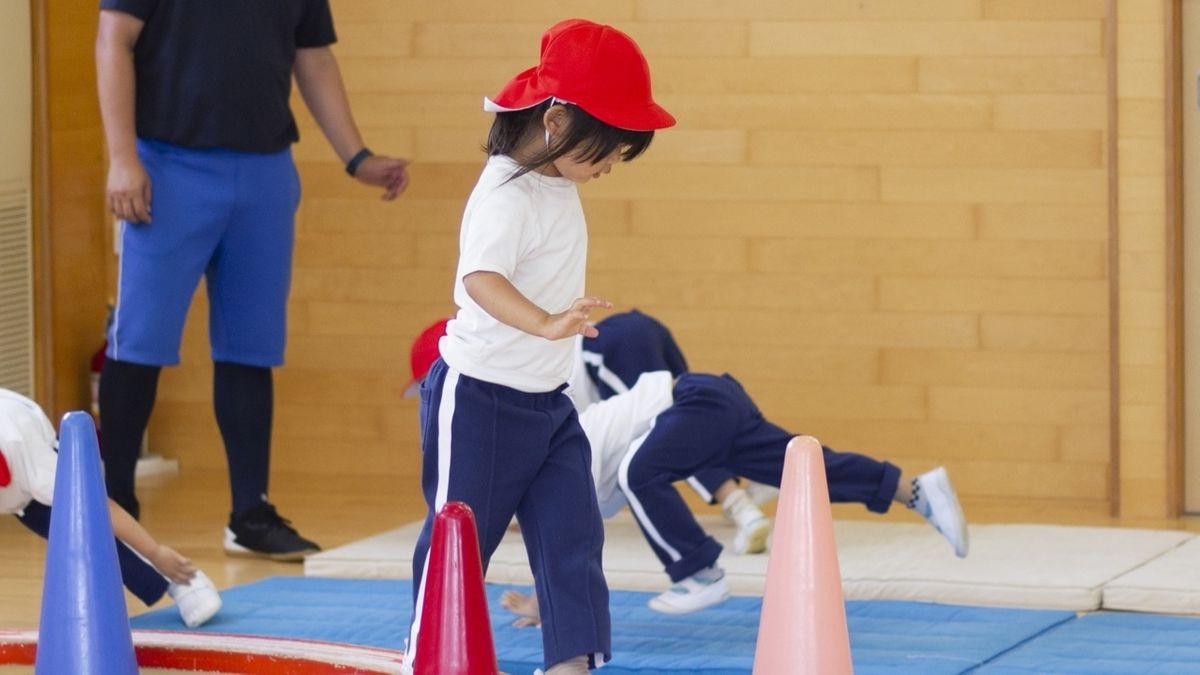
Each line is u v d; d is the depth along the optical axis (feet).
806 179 21.06
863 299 21.03
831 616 9.85
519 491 11.33
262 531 17.76
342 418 22.67
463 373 11.20
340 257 22.47
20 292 21.36
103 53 17.07
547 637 11.14
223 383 17.98
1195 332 19.92
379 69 22.15
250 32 17.42
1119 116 19.74
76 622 10.44
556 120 10.88
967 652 13.03
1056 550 16.65
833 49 20.85
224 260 17.92
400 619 14.47
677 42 21.26
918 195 20.79
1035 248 20.53
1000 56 20.45
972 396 20.83
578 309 10.23
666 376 14.75
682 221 21.42
